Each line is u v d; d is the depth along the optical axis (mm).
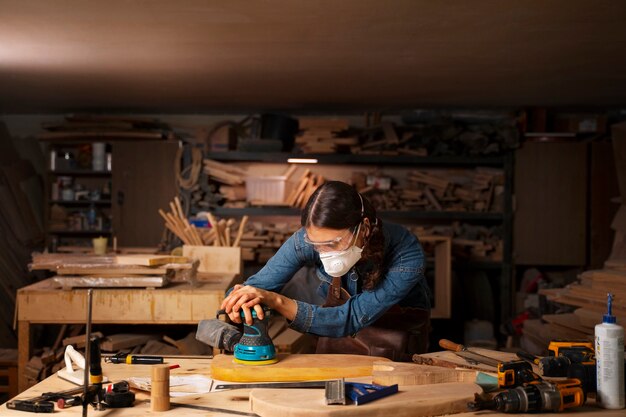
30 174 7344
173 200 6941
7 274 6578
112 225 6965
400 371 2059
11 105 6941
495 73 5184
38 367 3898
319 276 2545
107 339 4156
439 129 6910
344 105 6824
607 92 5984
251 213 6883
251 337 2230
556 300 4262
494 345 6305
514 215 6898
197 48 4445
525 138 6918
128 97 6430
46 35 4121
